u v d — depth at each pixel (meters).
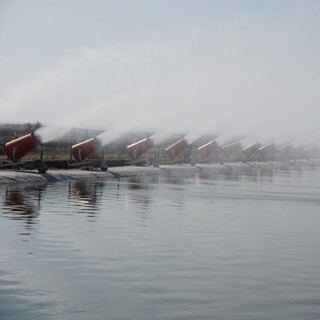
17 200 26.94
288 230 19.86
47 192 31.64
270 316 9.91
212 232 18.89
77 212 23.11
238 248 16.03
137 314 9.86
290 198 33.09
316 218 23.56
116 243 16.23
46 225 19.23
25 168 45.16
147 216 22.66
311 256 15.09
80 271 12.77
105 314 9.83
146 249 15.48
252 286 11.84
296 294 11.30
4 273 12.41
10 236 16.89
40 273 12.48
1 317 9.54
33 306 10.16
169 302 10.59
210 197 32.38
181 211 24.86
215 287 11.70
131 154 62.72
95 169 50.97
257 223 21.58
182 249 15.63
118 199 29.23
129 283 11.85
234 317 9.83
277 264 14.03
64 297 10.74
